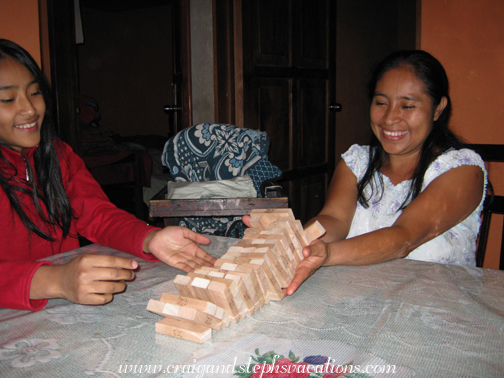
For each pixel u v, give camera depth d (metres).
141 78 6.52
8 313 0.74
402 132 1.18
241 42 2.74
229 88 2.80
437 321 0.68
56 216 1.13
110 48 6.22
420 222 1.07
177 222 1.84
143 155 3.96
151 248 0.95
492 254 2.28
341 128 4.43
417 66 1.15
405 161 1.31
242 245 0.79
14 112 0.95
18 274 0.74
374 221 1.34
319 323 0.68
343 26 4.21
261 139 2.14
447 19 2.29
